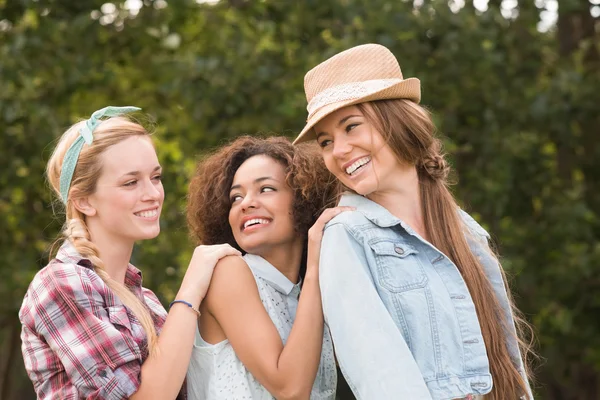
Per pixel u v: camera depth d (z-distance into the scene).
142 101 8.92
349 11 7.70
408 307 2.96
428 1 7.80
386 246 3.04
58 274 3.08
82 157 3.22
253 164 3.37
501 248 7.97
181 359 3.05
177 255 7.69
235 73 7.63
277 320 3.27
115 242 3.27
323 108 3.07
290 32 7.96
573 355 8.44
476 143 7.96
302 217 3.34
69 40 7.69
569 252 7.80
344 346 2.92
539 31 8.80
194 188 3.59
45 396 3.09
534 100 7.99
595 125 8.52
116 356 2.99
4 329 9.12
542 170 8.25
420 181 3.24
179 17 8.12
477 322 3.04
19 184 7.72
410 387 2.82
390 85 3.05
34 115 7.34
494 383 3.15
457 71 7.64
